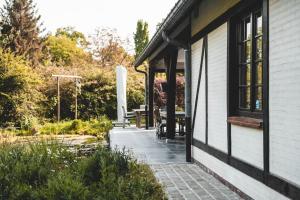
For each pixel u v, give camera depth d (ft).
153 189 15.97
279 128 13.07
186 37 26.81
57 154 20.95
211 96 21.30
